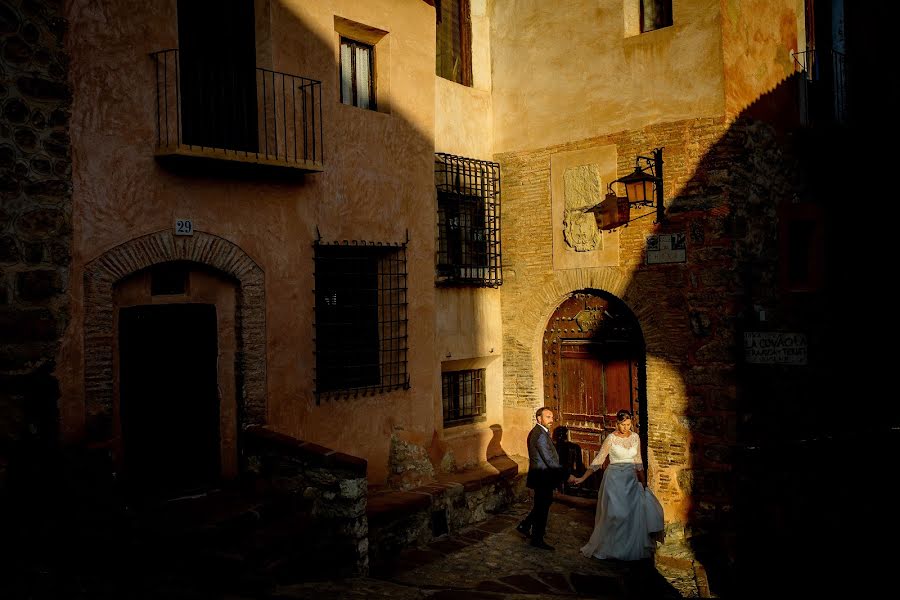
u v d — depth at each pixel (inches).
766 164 392.2
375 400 370.3
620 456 345.7
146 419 289.0
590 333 428.1
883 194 470.0
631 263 400.5
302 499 295.6
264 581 244.1
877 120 482.0
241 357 314.3
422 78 398.0
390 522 345.4
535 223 445.4
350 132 357.4
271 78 322.3
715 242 370.6
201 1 309.0
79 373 259.6
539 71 441.7
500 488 426.0
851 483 365.7
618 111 407.2
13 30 243.8
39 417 248.1
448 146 432.1
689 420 379.2
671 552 371.9
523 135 450.0
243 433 314.2
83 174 262.1
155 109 284.2
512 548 361.4
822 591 288.5
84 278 262.4
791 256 412.8
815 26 455.5
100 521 236.5
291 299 331.6
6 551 210.2
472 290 442.6
